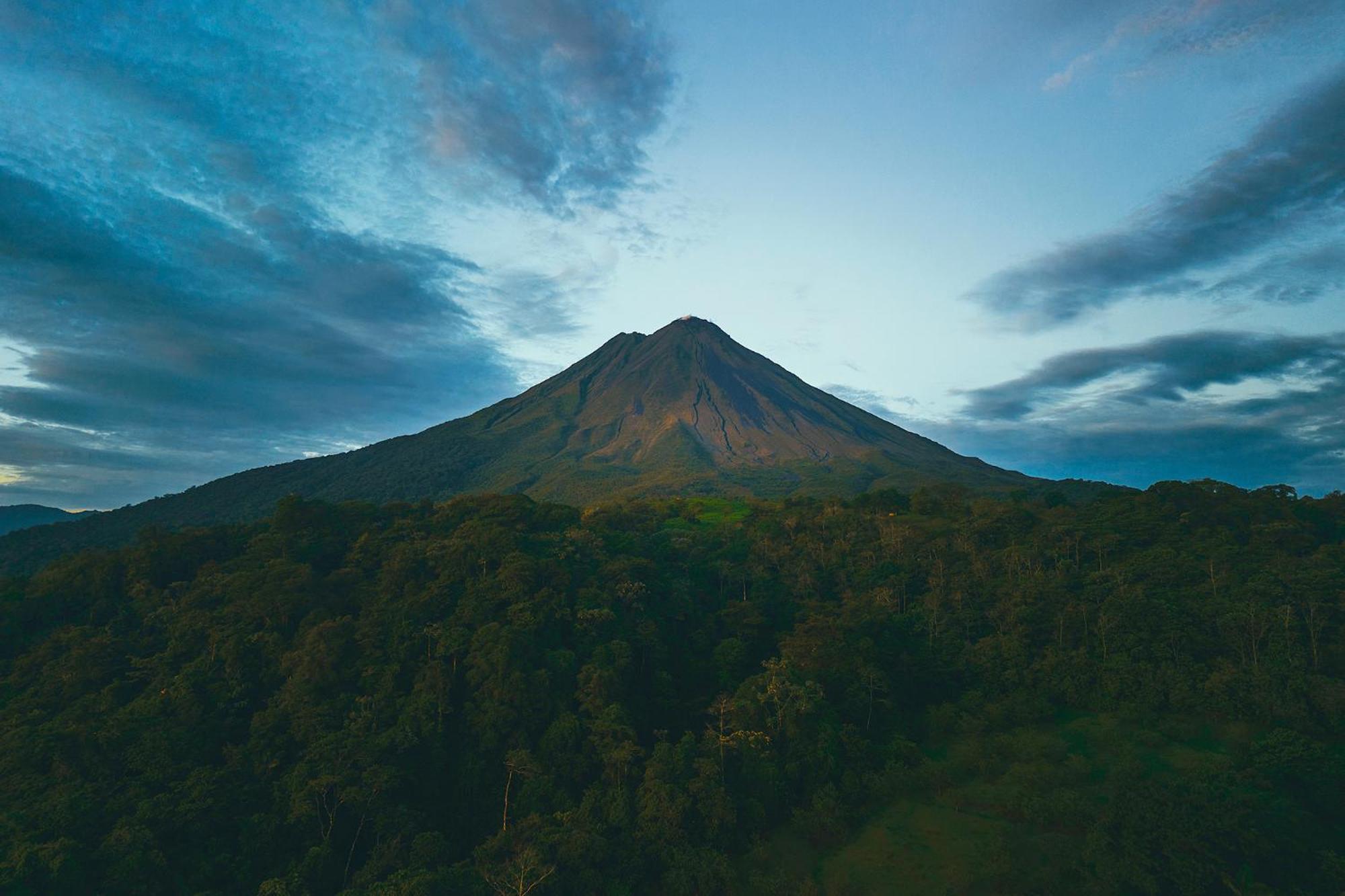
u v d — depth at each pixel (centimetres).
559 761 6053
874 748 7100
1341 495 10806
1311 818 5272
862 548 10756
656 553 10288
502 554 8069
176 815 4962
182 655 6781
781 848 6009
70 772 5331
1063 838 5809
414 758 5959
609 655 7094
